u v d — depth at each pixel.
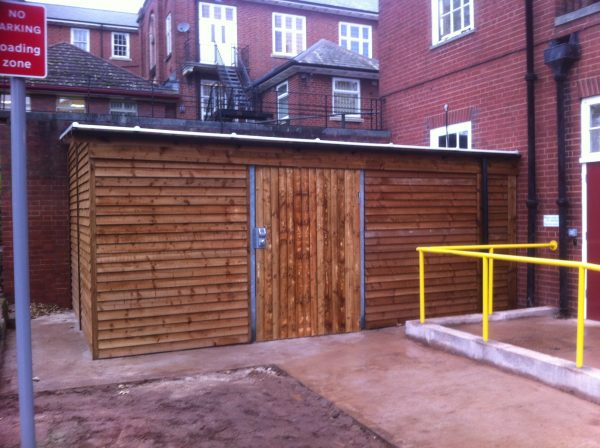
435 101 10.91
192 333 6.87
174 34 23.20
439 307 8.24
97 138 6.36
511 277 8.84
